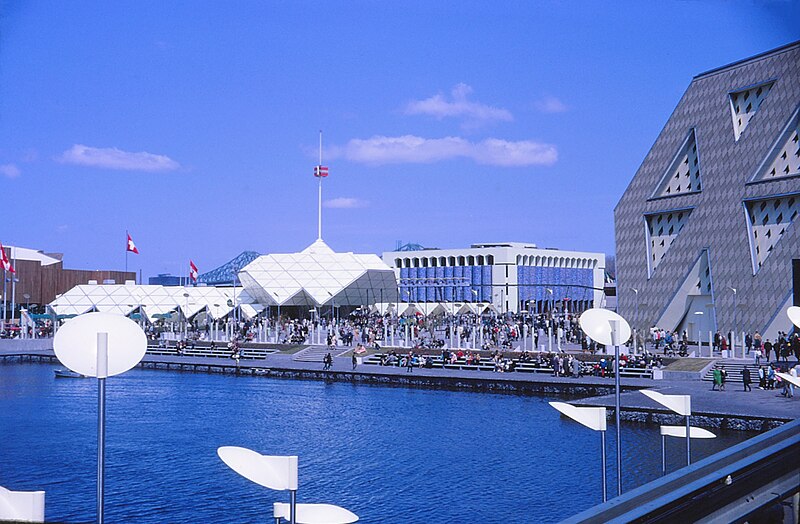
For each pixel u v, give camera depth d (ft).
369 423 151.43
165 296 438.40
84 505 93.86
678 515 25.08
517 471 107.76
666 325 282.97
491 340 272.92
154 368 273.33
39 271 458.91
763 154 253.44
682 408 49.93
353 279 417.08
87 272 490.49
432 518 86.48
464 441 130.72
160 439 137.90
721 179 265.75
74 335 29.60
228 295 457.27
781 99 249.96
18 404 184.85
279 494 98.53
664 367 198.39
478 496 95.25
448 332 315.17
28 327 366.02
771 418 126.00
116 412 171.01
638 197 295.89
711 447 116.78
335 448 127.24
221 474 110.11
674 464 107.55
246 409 173.17
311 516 38.17
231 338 318.65
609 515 24.18
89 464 117.29
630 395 161.68
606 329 48.98
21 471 112.88
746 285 254.06
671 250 281.74
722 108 268.82
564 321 356.59
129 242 369.09
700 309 274.77
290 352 277.23
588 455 116.37
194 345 307.78
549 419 151.94
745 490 27.89
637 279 294.66
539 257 579.07
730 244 260.62
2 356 309.63
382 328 307.99
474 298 560.61
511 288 552.00
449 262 591.37
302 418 159.43
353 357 235.61
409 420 154.20
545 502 91.97
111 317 30.27
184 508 92.58
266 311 439.22
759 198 252.01
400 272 608.19
